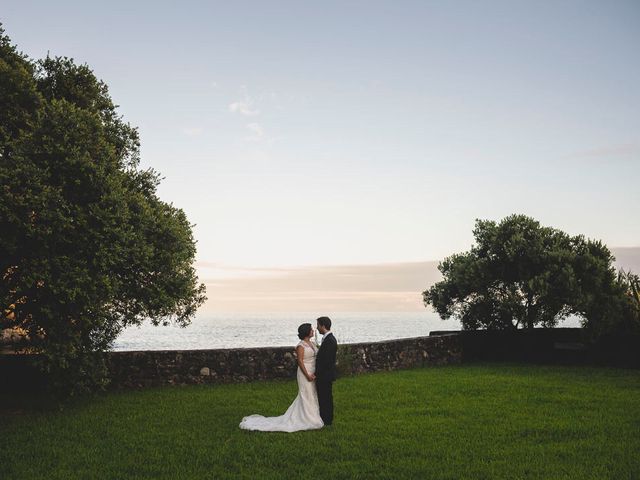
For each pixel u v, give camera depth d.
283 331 137.25
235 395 14.59
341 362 18.30
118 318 14.57
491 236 25.38
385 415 11.79
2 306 11.88
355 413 12.05
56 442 9.77
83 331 12.91
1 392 15.01
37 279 11.34
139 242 12.98
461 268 25.53
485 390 15.04
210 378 17.16
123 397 14.49
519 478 7.61
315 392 10.85
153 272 14.27
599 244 24.28
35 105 13.46
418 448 9.16
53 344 11.70
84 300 11.82
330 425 10.82
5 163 11.47
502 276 24.84
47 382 14.91
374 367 19.75
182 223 16.03
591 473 7.82
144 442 9.70
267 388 15.99
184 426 10.95
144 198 14.49
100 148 12.95
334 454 8.84
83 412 12.52
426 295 27.62
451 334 23.73
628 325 22.48
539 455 8.73
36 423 11.43
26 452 9.12
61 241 11.58
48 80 15.28
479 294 25.62
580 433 10.11
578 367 21.22
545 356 23.58
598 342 22.34
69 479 7.71
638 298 22.78
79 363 12.81
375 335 98.25
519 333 24.44
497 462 8.35
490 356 24.72
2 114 12.89
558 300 22.89
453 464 8.28
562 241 24.66
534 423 10.88
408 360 21.19
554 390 14.97
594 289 22.91
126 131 16.52
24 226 10.85
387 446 9.30
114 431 10.56
